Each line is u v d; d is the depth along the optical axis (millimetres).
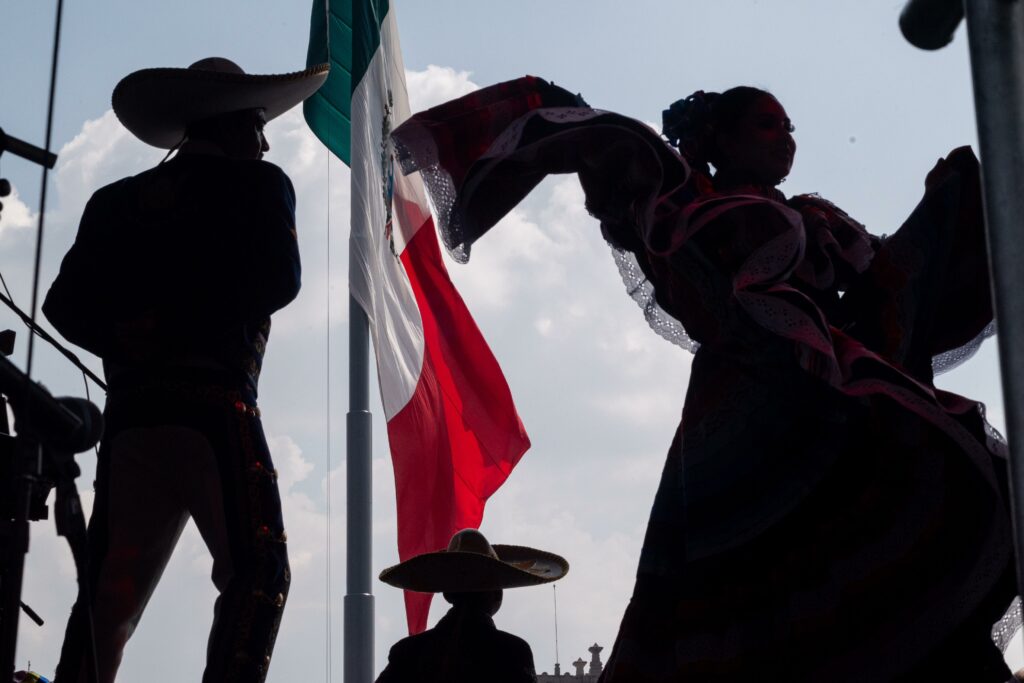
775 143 4664
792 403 4125
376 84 10977
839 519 3994
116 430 4141
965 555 3924
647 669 4086
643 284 4543
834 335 4125
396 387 10469
